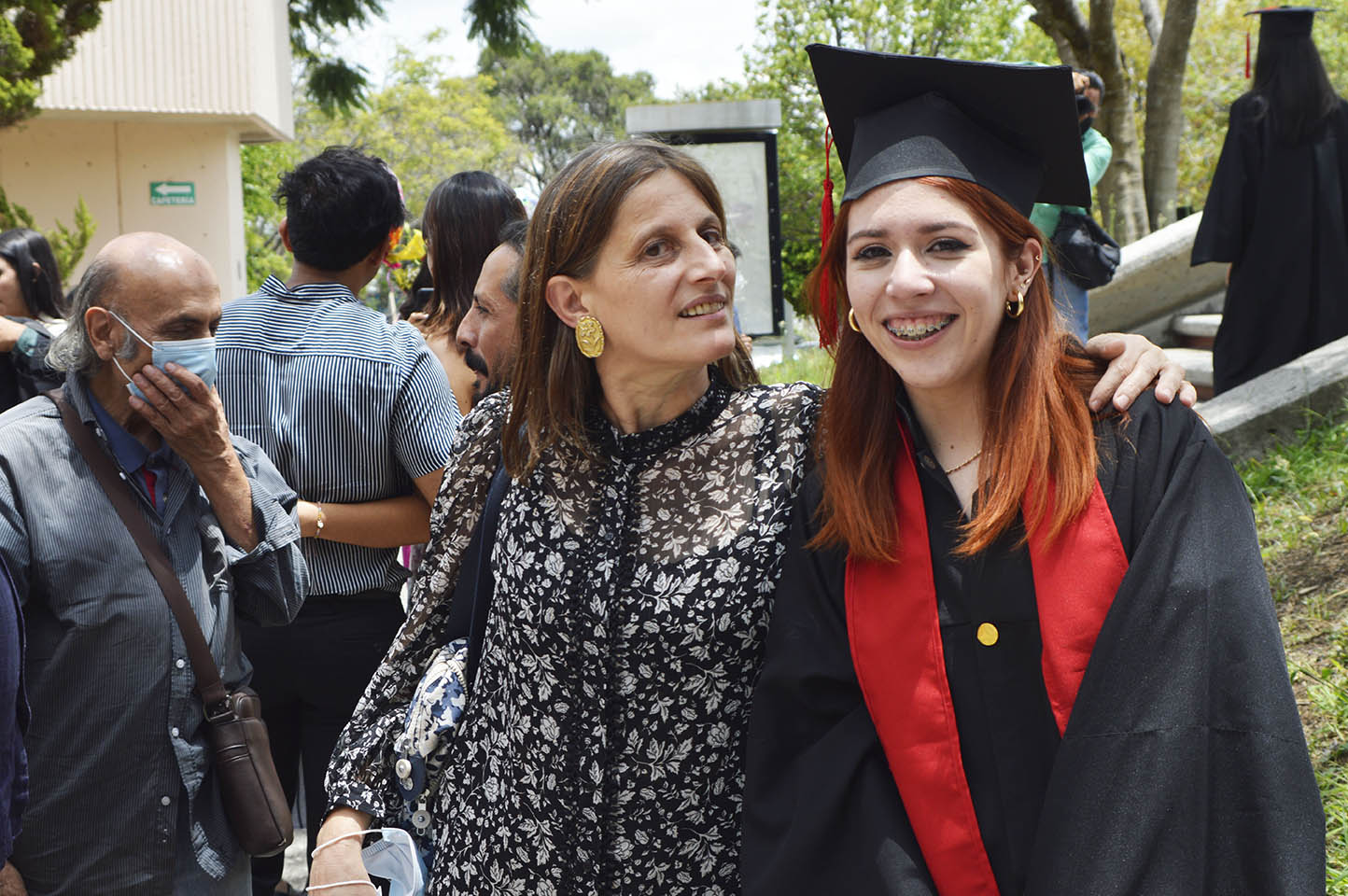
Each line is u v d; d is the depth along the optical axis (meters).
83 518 2.42
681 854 2.01
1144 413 1.74
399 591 3.43
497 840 2.12
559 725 2.05
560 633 2.04
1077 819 1.57
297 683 3.30
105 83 16.36
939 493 1.84
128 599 2.42
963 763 1.74
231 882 2.58
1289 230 5.75
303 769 3.40
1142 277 7.40
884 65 1.84
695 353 1.95
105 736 2.40
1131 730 1.58
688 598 1.96
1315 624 3.84
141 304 2.45
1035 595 1.71
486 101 46.41
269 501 2.71
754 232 10.90
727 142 10.73
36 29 9.35
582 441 2.09
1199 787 1.55
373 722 2.36
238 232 18.91
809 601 1.89
